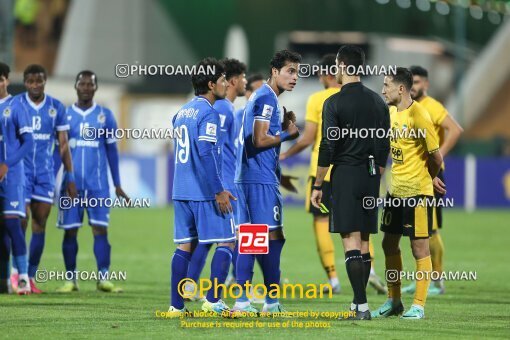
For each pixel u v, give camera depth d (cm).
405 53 12106
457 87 11425
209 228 2747
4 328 2605
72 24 10981
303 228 6994
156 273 4281
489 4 11744
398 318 2855
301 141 3641
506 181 9175
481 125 12725
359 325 2686
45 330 2569
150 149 10288
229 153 3300
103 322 2716
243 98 4119
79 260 4772
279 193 2922
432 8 12756
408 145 2816
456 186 9188
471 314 3006
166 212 8469
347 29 12431
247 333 2528
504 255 5297
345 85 2775
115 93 10912
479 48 13275
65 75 10956
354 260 2767
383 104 2778
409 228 2830
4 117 3431
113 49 11012
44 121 3562
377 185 2778
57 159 3697
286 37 12006
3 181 3419
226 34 11456
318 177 2756
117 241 5912
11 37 6888
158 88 10975
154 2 11106
